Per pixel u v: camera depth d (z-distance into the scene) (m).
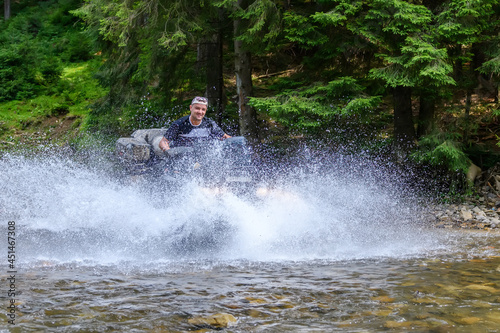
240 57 10.52
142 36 10.71
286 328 2.46
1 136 15.09
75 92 17.41
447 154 8.27
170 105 11.94
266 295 3.09
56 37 21.38
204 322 2.54
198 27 9.00
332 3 8.54
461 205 8.35
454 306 2.83
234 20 9.57
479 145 10.01
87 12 10.04
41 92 17.92
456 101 9.92
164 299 2.98
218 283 3.42
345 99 8.53
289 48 13.32
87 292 3.14
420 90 9.12
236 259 4.36
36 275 3.66
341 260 4.35
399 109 9.41
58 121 16.03
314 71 9.48
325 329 2.44
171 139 5.77
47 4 24.64
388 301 2.94
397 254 4.67
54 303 2.87
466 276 3.64
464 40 7.91
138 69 11.58
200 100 5.67
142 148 6.25
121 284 3.37
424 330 2.42
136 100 12.66
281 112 8.50
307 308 2.80
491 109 9.65
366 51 9.27
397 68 8.01
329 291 3.18
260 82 14.04
